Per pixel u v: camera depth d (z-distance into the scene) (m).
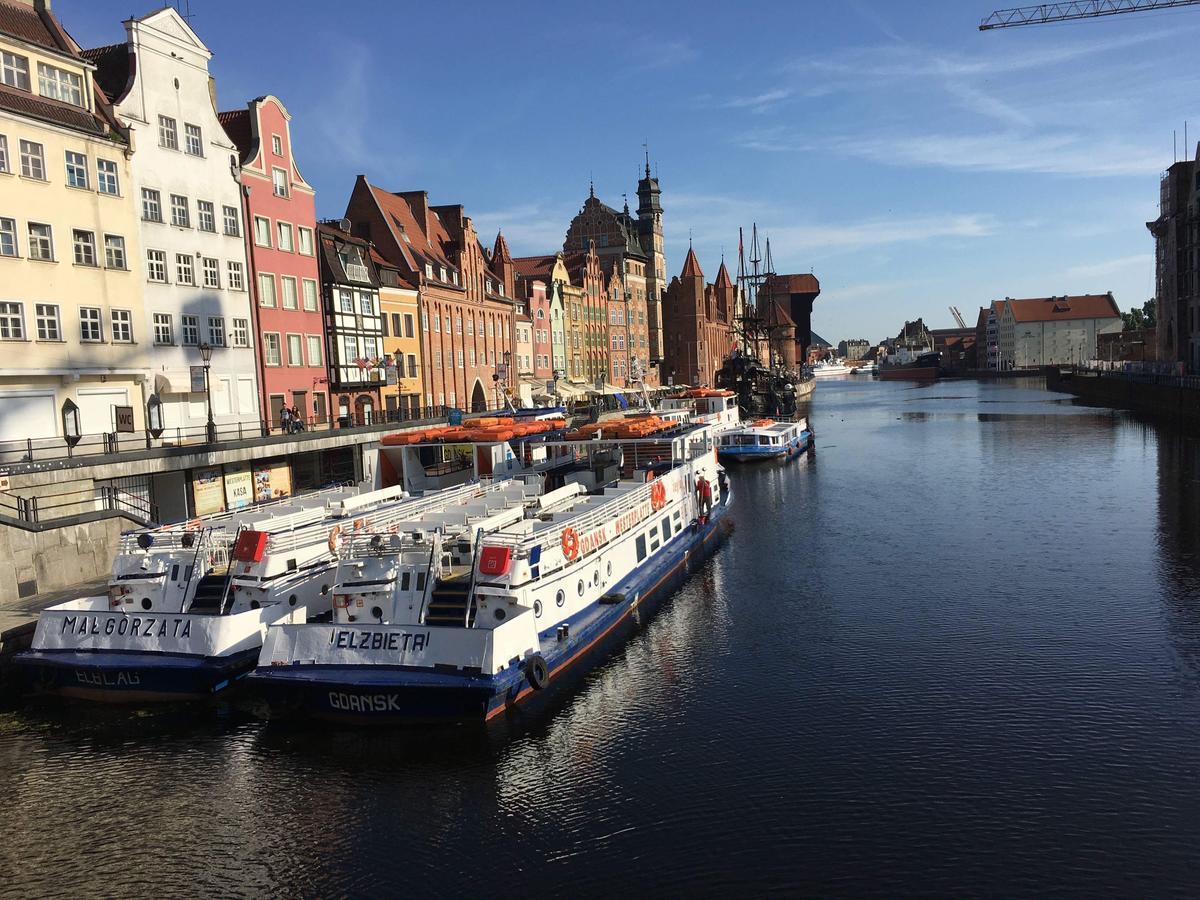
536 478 30.78
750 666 22.73
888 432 89.56
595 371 115.88
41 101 35.50
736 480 58.69
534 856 14.48
